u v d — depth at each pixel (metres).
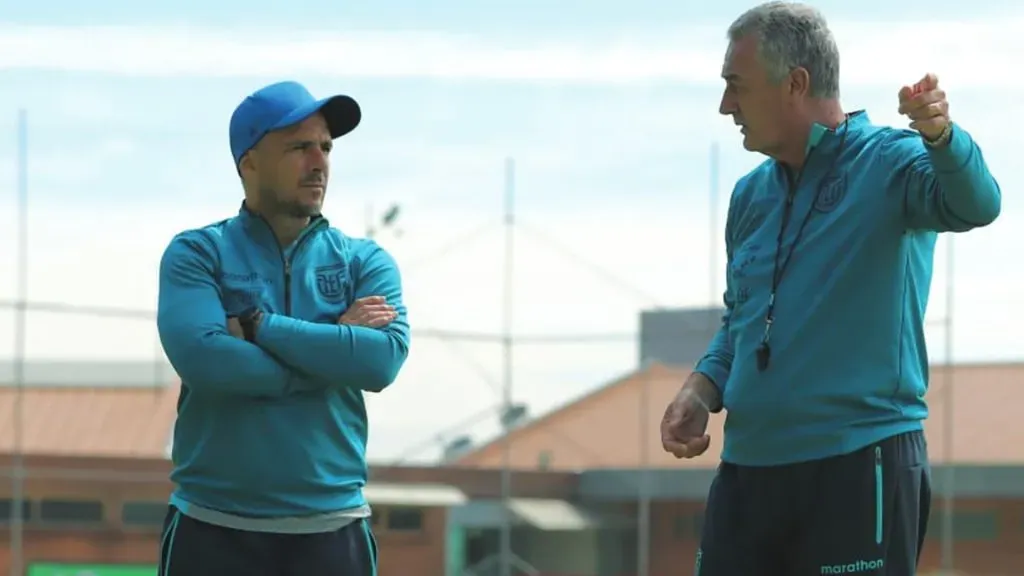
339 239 7.10
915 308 6.30
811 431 6.22
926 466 6.36
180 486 6.84
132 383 36.12
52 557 30.14
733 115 6.41
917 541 6.32
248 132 6.77
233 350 6.54
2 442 33.84
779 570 6.46
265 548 6.66
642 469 31.48
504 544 30.22
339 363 6.62
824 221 6.27
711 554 6.57
